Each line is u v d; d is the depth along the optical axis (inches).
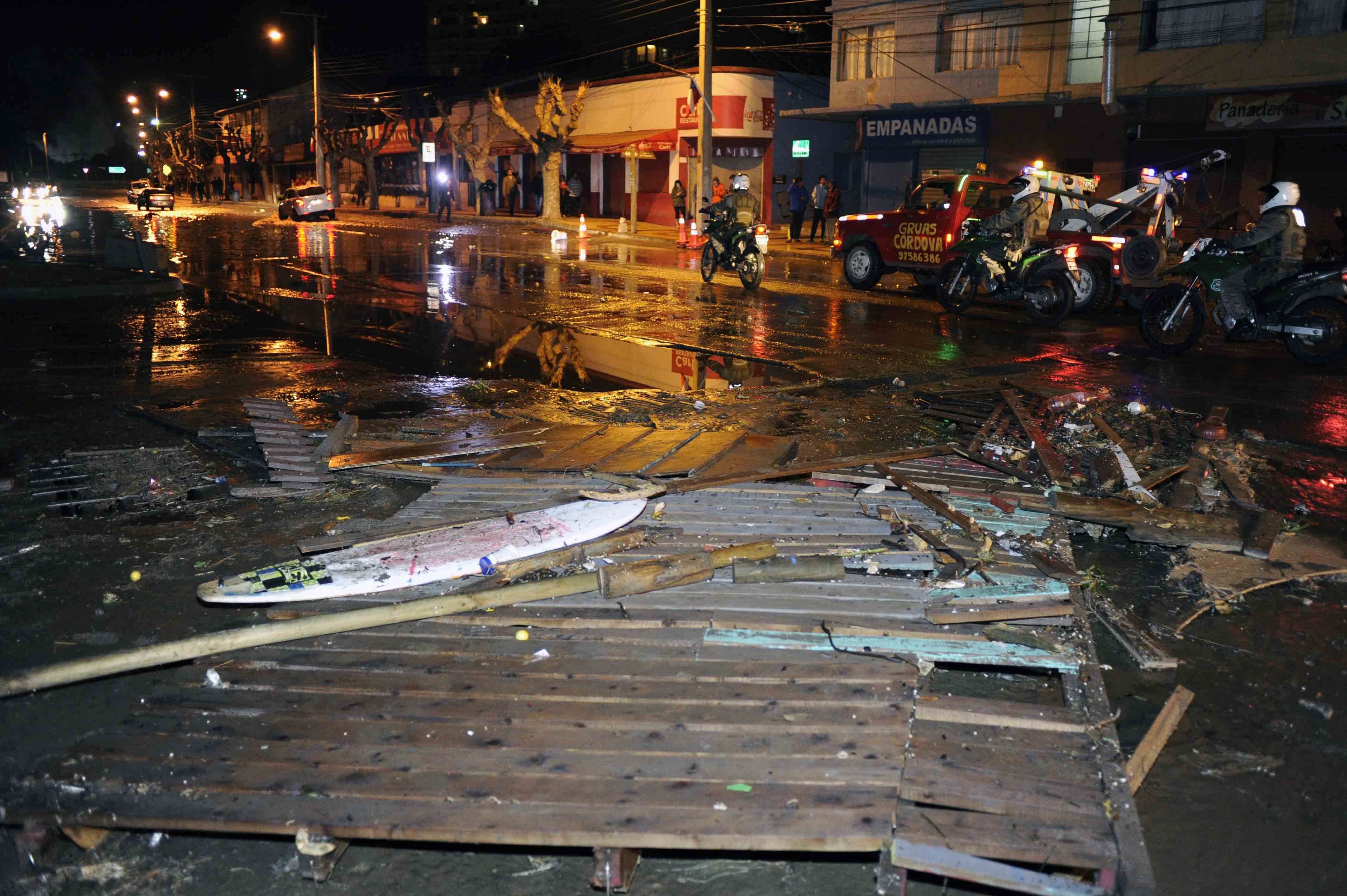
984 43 1007.0
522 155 1926.7
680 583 164.4
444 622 152.3
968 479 231.5
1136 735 132.9
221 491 234.8
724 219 657.0
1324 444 284.4
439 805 104.9
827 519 198.8
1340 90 744.3
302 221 1692.9
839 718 122.6
